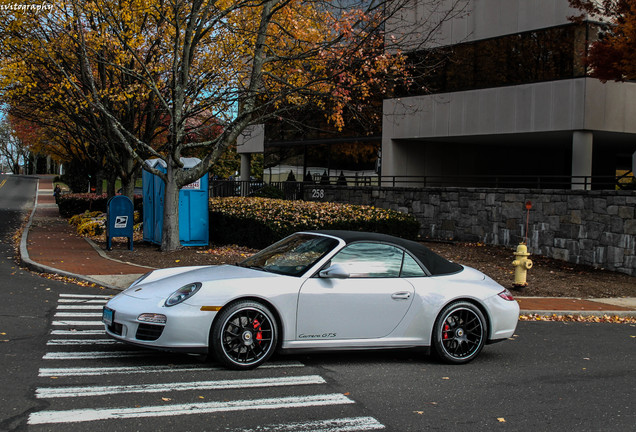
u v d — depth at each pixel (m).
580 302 11.74
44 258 13.81
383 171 24.95
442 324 6.68
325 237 6.91
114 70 19.09
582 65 19.12
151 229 17.42
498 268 15.09
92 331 7.44
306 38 16.47
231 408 4.86
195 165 16.09
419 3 22.52
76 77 18.33
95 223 20.66
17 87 18.17
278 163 31.58
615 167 29.59
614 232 15.25
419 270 6.86
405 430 4.58
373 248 6.78
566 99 19.53
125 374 5.67
